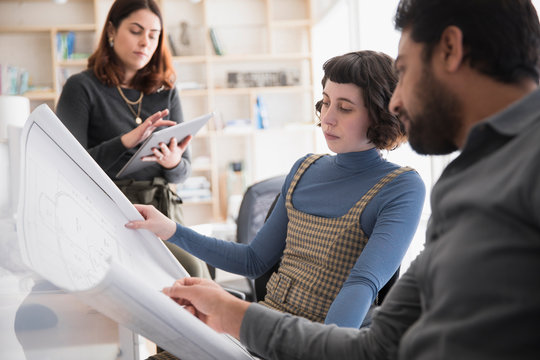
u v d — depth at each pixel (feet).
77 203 2.74
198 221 17.83
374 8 12.98
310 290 3.92
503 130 1.82
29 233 2.27
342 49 15.52
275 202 4.96
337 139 4.07
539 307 1.60
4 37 16.52
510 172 1.72
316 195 4.24
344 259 3.87
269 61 17.84
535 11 2.06
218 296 2.70
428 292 1.94
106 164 5.68
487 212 1.73
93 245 2.65
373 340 2.42
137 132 5.61
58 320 2.35
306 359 2.48
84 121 6.01
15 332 2.18
